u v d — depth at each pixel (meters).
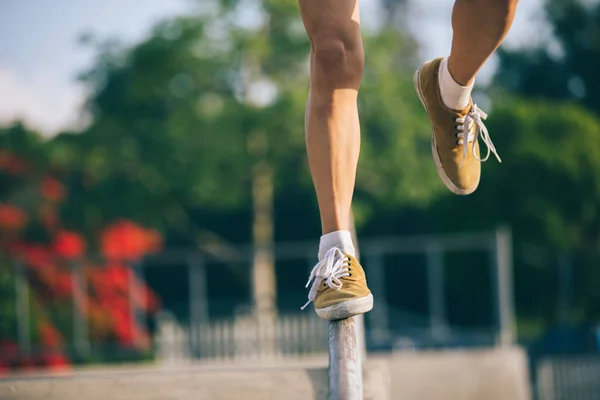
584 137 21.34
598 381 13.65
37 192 20.55
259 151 20.14
